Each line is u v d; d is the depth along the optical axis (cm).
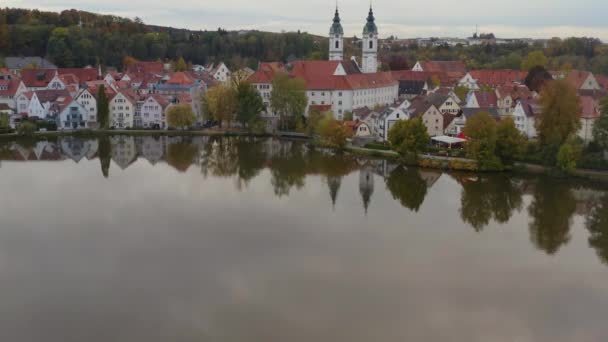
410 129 13888
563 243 8850
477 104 17875
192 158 14812
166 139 17912
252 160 14625
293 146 16750
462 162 13312
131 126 19562
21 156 14888
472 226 9575
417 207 10581
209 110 19538
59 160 14400
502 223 9750
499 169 13088
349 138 16850
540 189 11788
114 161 14325
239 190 11581
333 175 13012
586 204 10794
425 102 17300
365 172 13300
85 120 19200
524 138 13625
